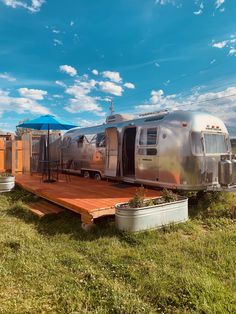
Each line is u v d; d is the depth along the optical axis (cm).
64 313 295
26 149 1259
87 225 562
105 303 309
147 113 932
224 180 727
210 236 524
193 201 796
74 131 1309
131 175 954
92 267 396
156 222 553
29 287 341
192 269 386
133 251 454
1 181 923
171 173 769
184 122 756
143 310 294
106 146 1017
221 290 328
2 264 396
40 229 577
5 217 658
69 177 1157
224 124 832
